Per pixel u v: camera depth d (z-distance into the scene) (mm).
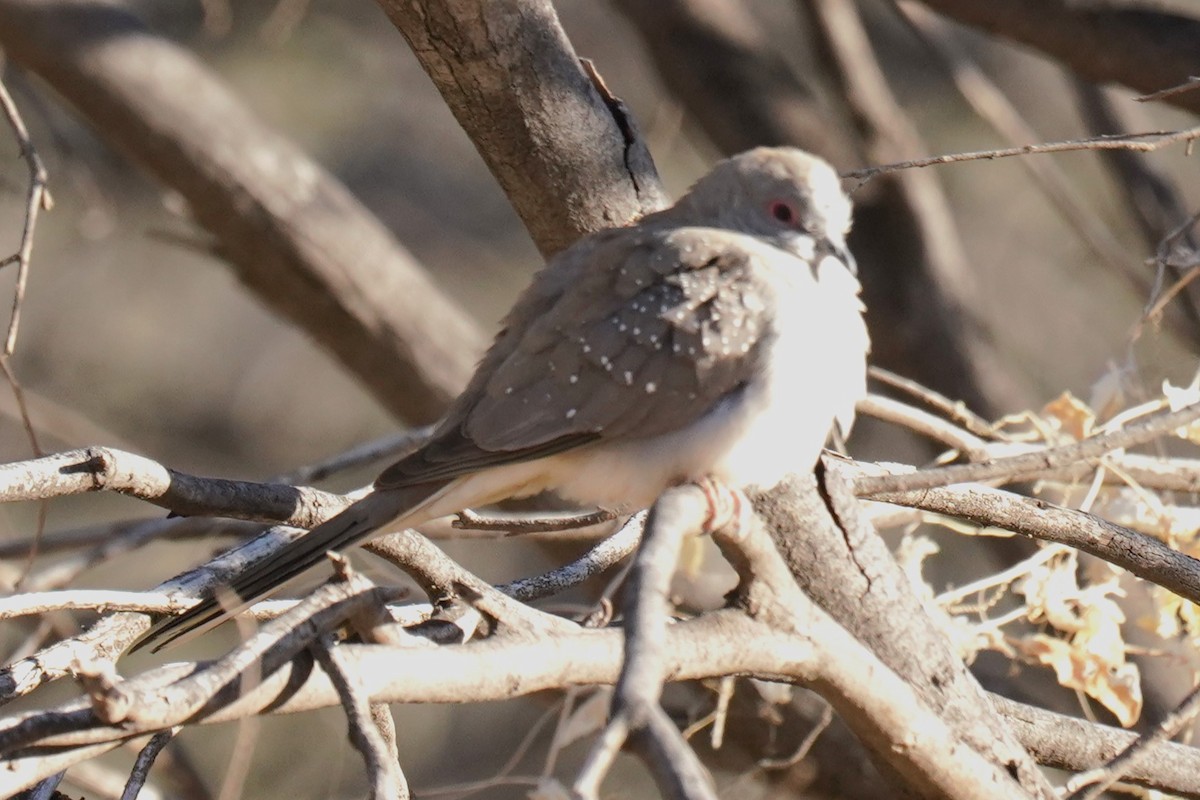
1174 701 11180
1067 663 8656
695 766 4379
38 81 16078
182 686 5195
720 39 14453
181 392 20766
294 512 7430
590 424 7262
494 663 5609
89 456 6793
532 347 7375
